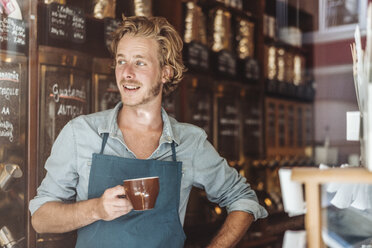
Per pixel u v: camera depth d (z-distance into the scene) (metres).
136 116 1.72
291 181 1.02
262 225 3.35
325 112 4.71
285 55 4.32
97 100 2.45
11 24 2.04
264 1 4.02
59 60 2.22
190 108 3.13
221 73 3.43
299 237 1.11
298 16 4.59
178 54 1.84
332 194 1.65
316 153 4.61
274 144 4.11
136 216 1.60
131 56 1.67
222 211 3.07
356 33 1.46
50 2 2.24
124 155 1.67
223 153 3.46
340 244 1.31
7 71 2.03
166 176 1.66
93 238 1.57
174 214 1.67
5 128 2.02
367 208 1.67
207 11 3.50
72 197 1.67
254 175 3.76
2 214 2.00
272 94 4.08
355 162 4.46
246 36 3.79
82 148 1.62
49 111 2.19
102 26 2.54
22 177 2.09
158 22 1.74
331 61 4.71
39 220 1.55
